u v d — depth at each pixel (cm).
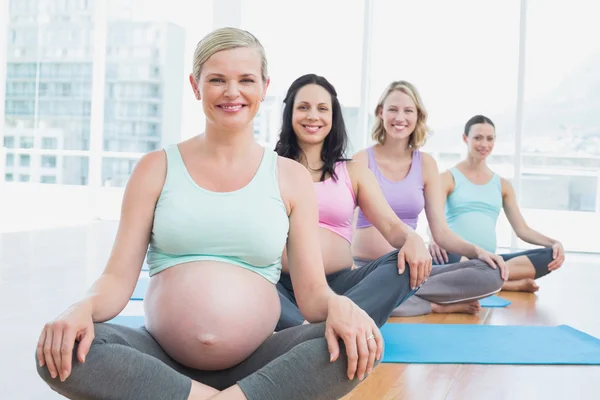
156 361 140
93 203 832
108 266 157
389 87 350
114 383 134
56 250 522
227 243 159
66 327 133
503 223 738
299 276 163
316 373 138
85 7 825
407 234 251
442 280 335
